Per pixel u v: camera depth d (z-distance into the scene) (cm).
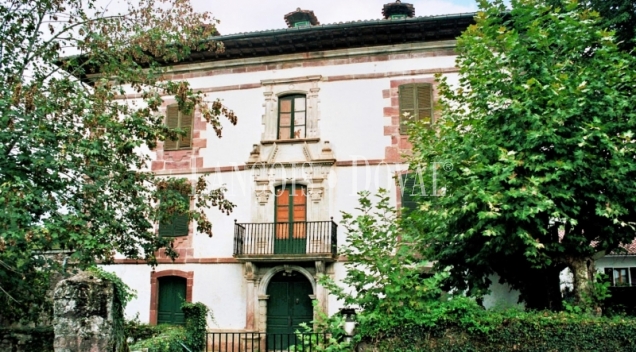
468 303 887
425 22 1574
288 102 1712
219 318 1606
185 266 1659
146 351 874
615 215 930
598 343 820
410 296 876
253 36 1664
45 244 866
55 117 966
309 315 1580
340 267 1559
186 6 1160
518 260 1101
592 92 952
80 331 675
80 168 975
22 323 1052
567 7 1040
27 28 1053
